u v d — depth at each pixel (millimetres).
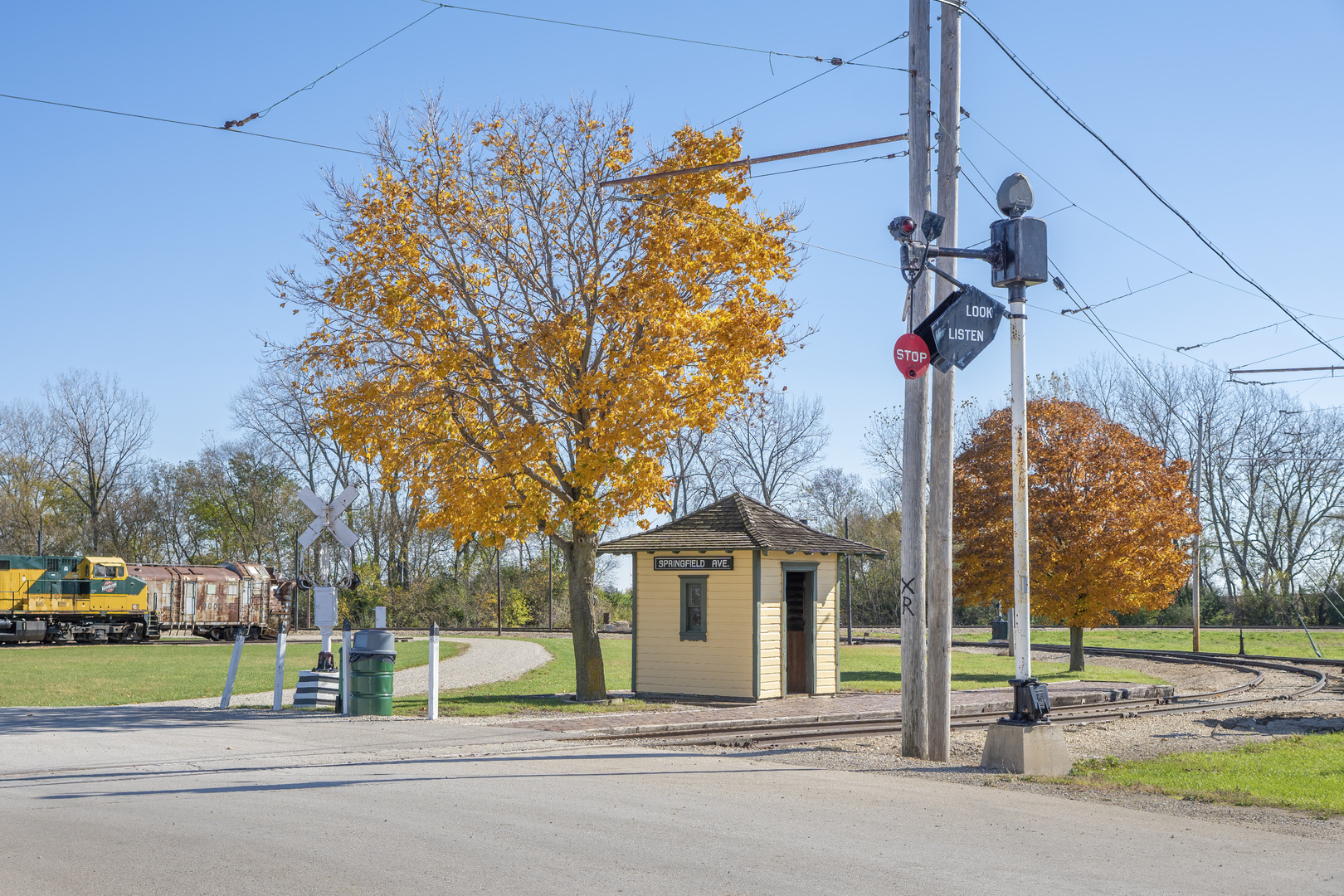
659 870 7062
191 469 69938
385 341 19297
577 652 20938
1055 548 31281
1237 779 12312
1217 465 66688
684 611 22141
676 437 20562
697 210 19094
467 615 62594
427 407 19250
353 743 13961
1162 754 15406
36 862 7156
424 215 19641
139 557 68312
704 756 13320
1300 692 26484
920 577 14625
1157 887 6816
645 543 22375
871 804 9773
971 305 12797
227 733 14828
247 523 69438
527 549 69062
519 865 7156
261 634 53062
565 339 19000
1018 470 12961
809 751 14188
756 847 7805
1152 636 54562
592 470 18547
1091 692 23562
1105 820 9242
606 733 15609
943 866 7293
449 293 19375
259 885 6590
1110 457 31219
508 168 20031
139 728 15391
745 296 19469
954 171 14656
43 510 68250
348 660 17984
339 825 8414
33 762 12180
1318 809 10031
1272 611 63156
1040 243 12898
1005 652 43750
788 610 22969
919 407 14727
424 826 8406
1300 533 65250
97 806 9266
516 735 15086
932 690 14492
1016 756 12438
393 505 64438
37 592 44125
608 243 20156
